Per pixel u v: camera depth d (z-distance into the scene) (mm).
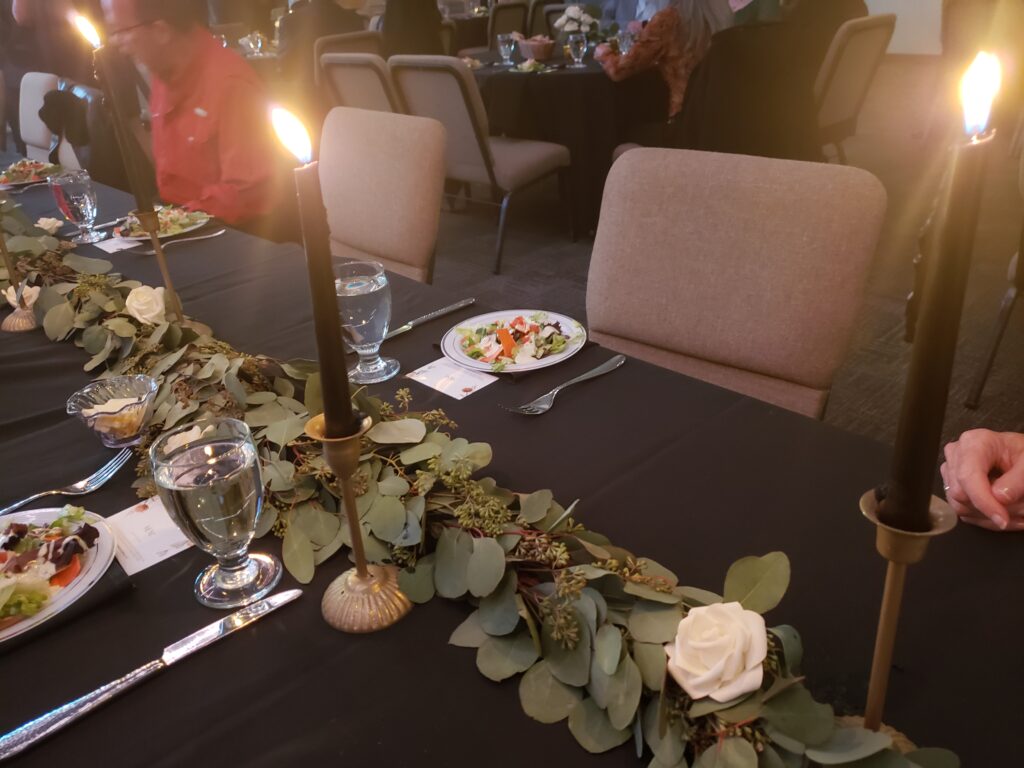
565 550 595
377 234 1772
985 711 522
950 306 323
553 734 521
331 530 701
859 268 1076
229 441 691
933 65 6992
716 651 480
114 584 666
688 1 3402
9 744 537
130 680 581
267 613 637
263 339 1174
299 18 4277
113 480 834
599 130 3307
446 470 700
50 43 4723
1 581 644
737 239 1157
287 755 522
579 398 940
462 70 2826
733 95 3061
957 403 2105
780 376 1165
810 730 451
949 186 315
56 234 1756
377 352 1070
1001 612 596
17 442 929
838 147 3844
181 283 1418
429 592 635
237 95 2209
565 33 4145
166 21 2109
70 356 1151
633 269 1266
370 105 3312
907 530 368
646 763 497
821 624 599
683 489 766
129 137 1003
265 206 2268
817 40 3236
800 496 743
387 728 536
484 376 1007
